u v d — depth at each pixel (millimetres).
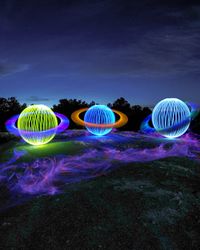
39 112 8609
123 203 4016
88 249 2992
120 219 3566
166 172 5508
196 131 11656
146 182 4926
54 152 7766
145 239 3156
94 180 5156
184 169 5770
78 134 11352
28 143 9352
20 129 8672
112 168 6012
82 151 7871
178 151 7898
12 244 3115
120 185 4777
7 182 5426
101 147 8453
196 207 3967
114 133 11977
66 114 16438
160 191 4484
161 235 3244
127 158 7027
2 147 9086
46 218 3660
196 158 6949
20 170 6203
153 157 7113
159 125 10305
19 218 3715
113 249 2986
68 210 3846
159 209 3840
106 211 3783
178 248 3029
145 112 15938
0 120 15336
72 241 3131
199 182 5020
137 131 13570
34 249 3020
